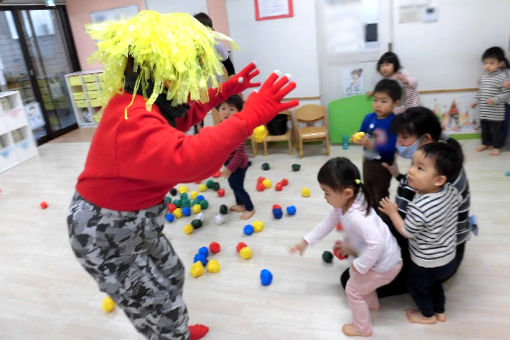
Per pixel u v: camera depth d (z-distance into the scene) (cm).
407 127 186
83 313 218
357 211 163
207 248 259
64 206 360
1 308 228
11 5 513
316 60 423
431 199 158
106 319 212
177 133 111
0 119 449
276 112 114
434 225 159
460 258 192
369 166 247
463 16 368
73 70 610
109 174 119
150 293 142
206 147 107
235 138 109
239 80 162
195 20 126
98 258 132
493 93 353
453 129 409
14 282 251
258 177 376
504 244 236
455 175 159
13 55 532
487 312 188
